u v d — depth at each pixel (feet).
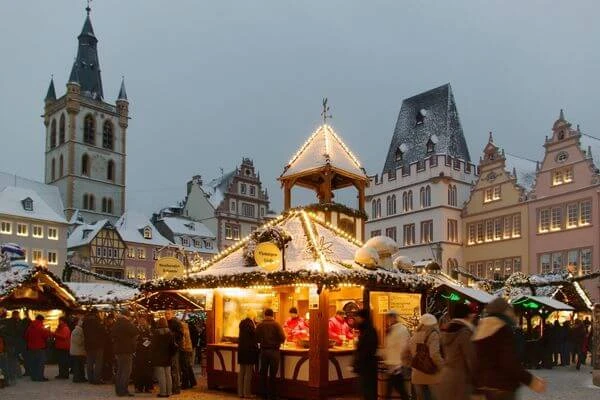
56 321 96.73
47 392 55.16
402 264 56.34
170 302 73.00
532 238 173.47
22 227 233.55
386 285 51.21
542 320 85.71
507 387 22.30
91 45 346.13
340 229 62.80
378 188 217.36
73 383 62.85
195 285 55.16
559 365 88.28
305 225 56.18
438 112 215.51
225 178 308.40
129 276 256.52
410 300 53.47
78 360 63.26
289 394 50.06
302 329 51.75
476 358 23.25
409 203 205.46
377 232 215.10
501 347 22.66
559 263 165.17
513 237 179.63
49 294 82.99
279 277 49.37
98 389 57.47
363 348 37.04
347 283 48.29
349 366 50.14
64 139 322.96
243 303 57.41
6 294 73.36
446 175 195.52
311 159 68.33
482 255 188.85
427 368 31.30
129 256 257.75
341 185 74.84
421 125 218.38
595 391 57.31
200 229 288.10
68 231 279.28
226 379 55.31
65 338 67.97
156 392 55.26
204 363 69.67
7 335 62.23
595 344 62.54
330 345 50.16
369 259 51.55
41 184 279.28
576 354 86.17
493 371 22.59
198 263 62.95
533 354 82.74
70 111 320.29
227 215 291.38
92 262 246.68
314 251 51.93
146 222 269.03
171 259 58.59
